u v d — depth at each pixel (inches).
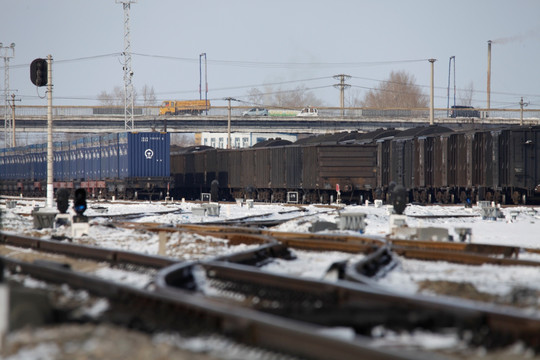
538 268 2122.3
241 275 1642.5
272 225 5118.1
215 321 1039.6
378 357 805.9
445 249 2827.3
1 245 3080.7
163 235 2650.1
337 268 1738.4
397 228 3425.2
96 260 2327.8
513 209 6043.3
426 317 1123.9
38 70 4781.0
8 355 935.7
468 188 7524.6
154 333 1058.7
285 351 923.4
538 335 992.9
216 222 4913.9
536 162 6963.6
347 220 3892.7
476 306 1099.3
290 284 1483.8
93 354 924.0
